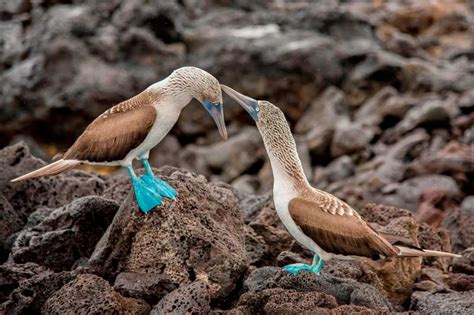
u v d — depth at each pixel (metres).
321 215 9.32
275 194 9.63
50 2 26.56
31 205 12.30
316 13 27.08
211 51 25.47
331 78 25.53
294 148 9.68
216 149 23.83
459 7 31.14
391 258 10.64
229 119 25.17
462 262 11.73
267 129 9.66
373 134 24.06
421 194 19.83
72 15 24.86
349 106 25.64
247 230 11.40
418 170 21.14
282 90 25.30
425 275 11.06
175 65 24.81
